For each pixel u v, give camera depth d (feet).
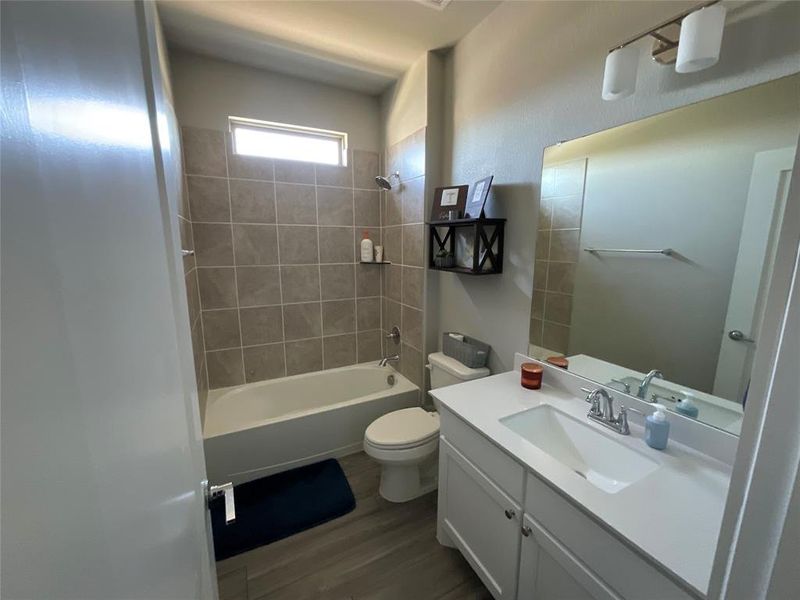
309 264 8.78
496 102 5.77
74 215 1.01
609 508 2.76
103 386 1.12
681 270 3.60
